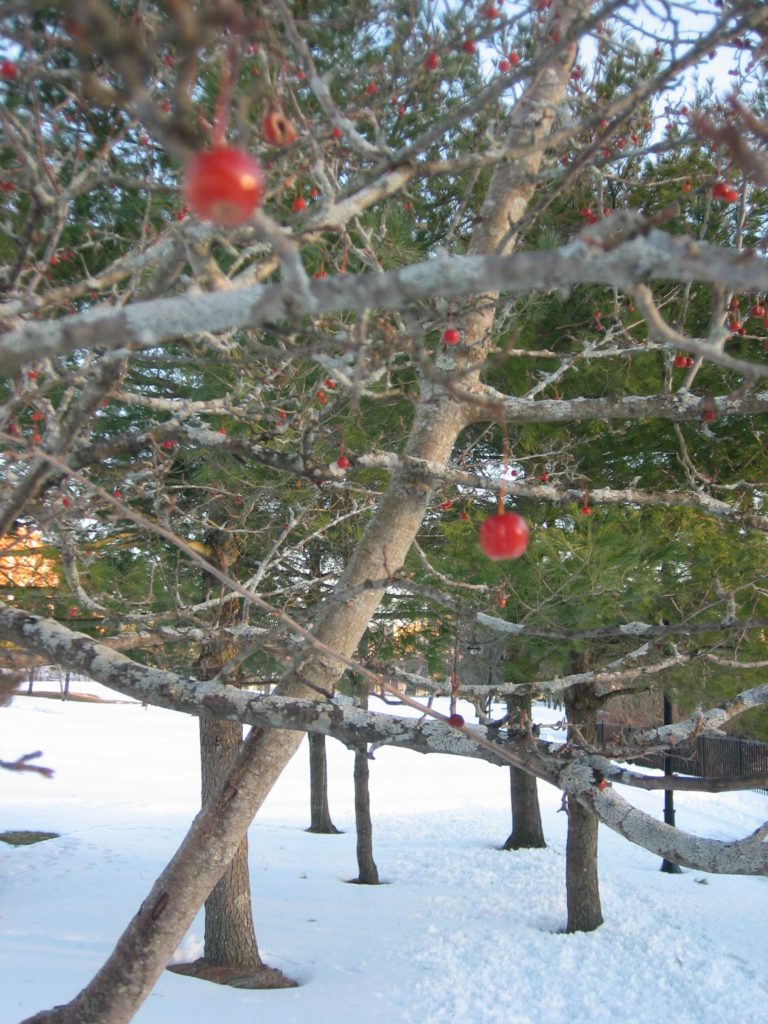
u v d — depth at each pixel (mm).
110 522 4910
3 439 3051
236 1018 6371
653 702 13828
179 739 28000
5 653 3459
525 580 6031
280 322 3275
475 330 3779
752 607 6215
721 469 6766
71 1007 3555
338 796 19719
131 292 3316
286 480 5758
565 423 6871
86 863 11930
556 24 3564
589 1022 6797
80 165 4195
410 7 3816
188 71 1187
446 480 3709
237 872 7895
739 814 17094
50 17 3641
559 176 3723
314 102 4523
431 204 6164
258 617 8258
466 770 24234
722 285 1665
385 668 3664
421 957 8203
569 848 9492
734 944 8773
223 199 1109
